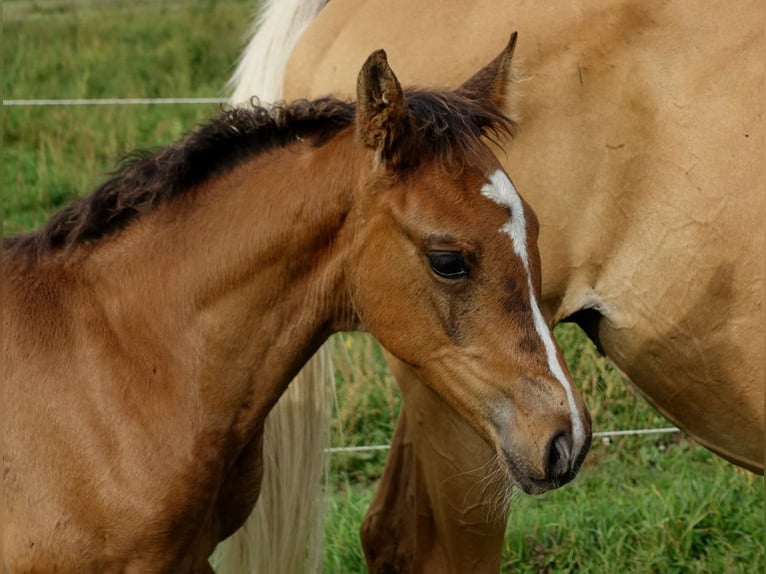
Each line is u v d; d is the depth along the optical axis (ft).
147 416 11.77
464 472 13.64
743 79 12.78
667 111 12.98
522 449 10.91
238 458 12.64
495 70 12.03
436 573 14.49
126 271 12.15
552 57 13.29
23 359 11.94
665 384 13.58
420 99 11.32
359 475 20.76
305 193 11.69
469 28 13.92
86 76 36.45
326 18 15.06
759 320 12.80
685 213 12.92
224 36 41.91
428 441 13.89
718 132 12.78
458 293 11.07
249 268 11.80
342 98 13.71
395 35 14.37
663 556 17.99
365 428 21.42
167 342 11.94
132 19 44.55
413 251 11.15
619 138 13.14
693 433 13.91
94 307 12.11
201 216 12.07
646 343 13.42
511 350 10.98
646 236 13.15
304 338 12.01
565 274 13.57
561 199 13.35
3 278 12.37
